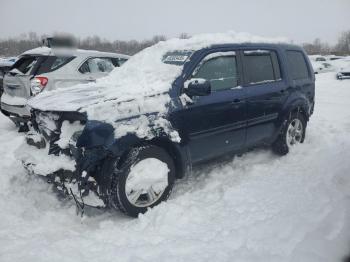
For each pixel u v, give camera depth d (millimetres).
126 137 3703
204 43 4680
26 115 6945
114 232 3529
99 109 3656
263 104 5121
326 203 3727
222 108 4551
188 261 2928
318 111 10367
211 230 3457
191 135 4281
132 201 3805
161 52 4898
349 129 7387
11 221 3775
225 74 4734
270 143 5586
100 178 3703
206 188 4520
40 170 3771
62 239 3414
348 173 4590
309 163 5258
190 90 4105
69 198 4320
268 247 3031
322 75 25031
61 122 3857
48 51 7109
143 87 4125
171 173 4133
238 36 5262
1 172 4816
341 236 3057
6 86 7508
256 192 4219
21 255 3086
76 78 7242
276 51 5602
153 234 3451
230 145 4816
